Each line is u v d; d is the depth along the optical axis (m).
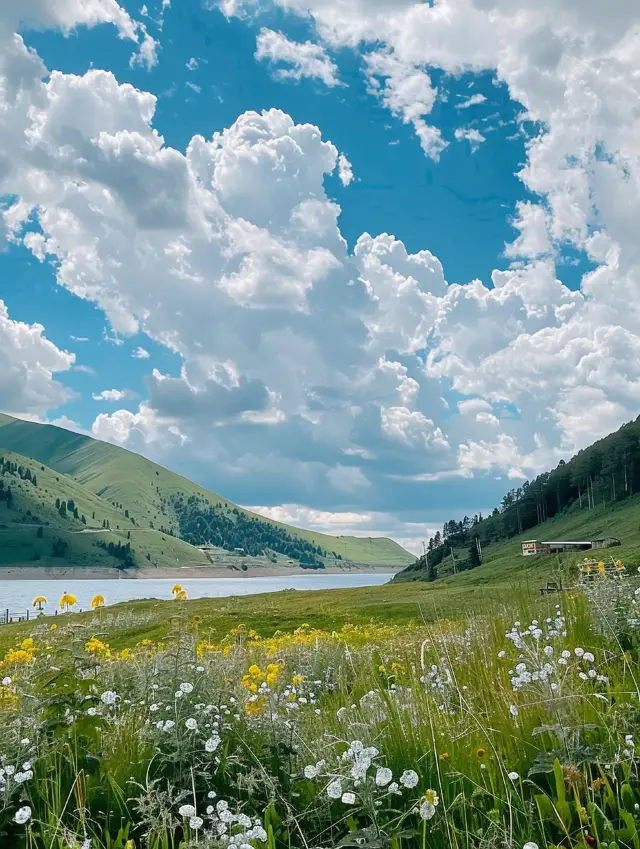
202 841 3.79
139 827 4.46
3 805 4.44
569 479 189.00
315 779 4.66
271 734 5.25
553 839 3.70
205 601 76.31
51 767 4.82
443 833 3.75
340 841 3.66
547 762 4.20
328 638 18.14
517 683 5.25
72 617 8.31
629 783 3.99
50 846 4.02
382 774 3.51
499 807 3.90
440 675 6.58
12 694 6.54
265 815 4.15
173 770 4.92
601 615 7.47
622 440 174.88
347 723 5.40
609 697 5.00
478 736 4.83
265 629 37.00
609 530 135.75
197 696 5.54
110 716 6.11
